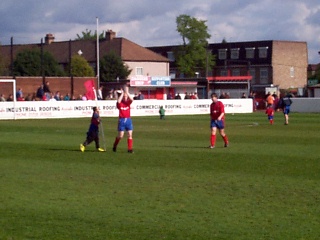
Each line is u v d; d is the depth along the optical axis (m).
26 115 52.16
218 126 25.31
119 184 15.94
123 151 24.08
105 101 55.84
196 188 15.26
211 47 118.31
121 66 90.69
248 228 11.27
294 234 10.85
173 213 12.49
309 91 85.12
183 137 31.08
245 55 115.88
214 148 25.09
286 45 116.06
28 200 13.90
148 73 97.50
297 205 13.16
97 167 19.28
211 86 91.81
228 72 116.50
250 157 21.73
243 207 13.00
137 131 35.69
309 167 18.94
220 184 15.81
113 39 99.06
